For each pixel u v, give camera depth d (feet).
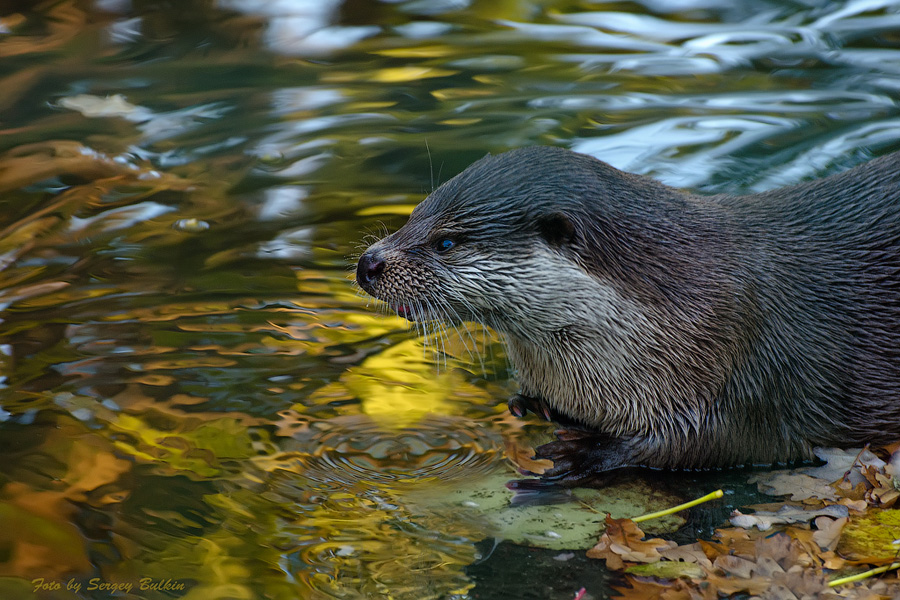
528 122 60.75
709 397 32.78
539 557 28.04
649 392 33.04
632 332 32.58
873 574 26.68
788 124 58.59
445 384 37.70
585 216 32.32
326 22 80.12
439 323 35.53
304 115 63.16
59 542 28.09
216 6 83.56
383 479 31.89
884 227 35.14
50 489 30.50
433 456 33.27
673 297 32.48
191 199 52.49
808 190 36.52
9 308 41.60
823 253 34.68
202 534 28.71
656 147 56.39
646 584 26.73
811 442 33.96
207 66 71.15
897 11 76.38
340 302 42.96
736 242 33.91
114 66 71.20
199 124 61.98
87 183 54.08
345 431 34.35
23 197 52.11
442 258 33.22
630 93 64.64
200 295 43.16
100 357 38.19
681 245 32.96
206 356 38.63
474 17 80.89
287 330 40.73
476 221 32.76
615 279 32.50
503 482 32.01
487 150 57.06
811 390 33.65
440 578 27.09
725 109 61.31
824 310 34.01
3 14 81.30
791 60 68.74
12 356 38.04
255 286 44.04
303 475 31.86
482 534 29.19
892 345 33.96
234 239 48.32
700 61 69.72
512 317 33.47
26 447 32.60
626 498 31.53
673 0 81.61
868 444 33.37
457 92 66.28
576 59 71.41
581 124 60.08
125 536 28.48
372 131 60.70
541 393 36.09
